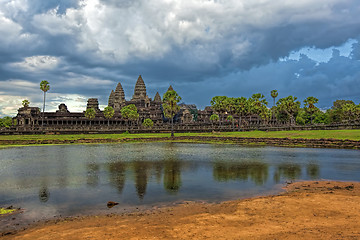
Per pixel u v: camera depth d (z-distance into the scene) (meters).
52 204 16.62
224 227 12.21
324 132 70.12
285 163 32.47
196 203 16.47
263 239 10.71
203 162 34.09
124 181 23.06
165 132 108.31
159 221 13.23
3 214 14.84
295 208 14.73
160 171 27.83
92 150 51.22
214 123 159.62
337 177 23.98
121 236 11.37
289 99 134.38
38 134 94.75
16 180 23.84
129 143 70.44
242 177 24.41
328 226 11.94
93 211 15.16
